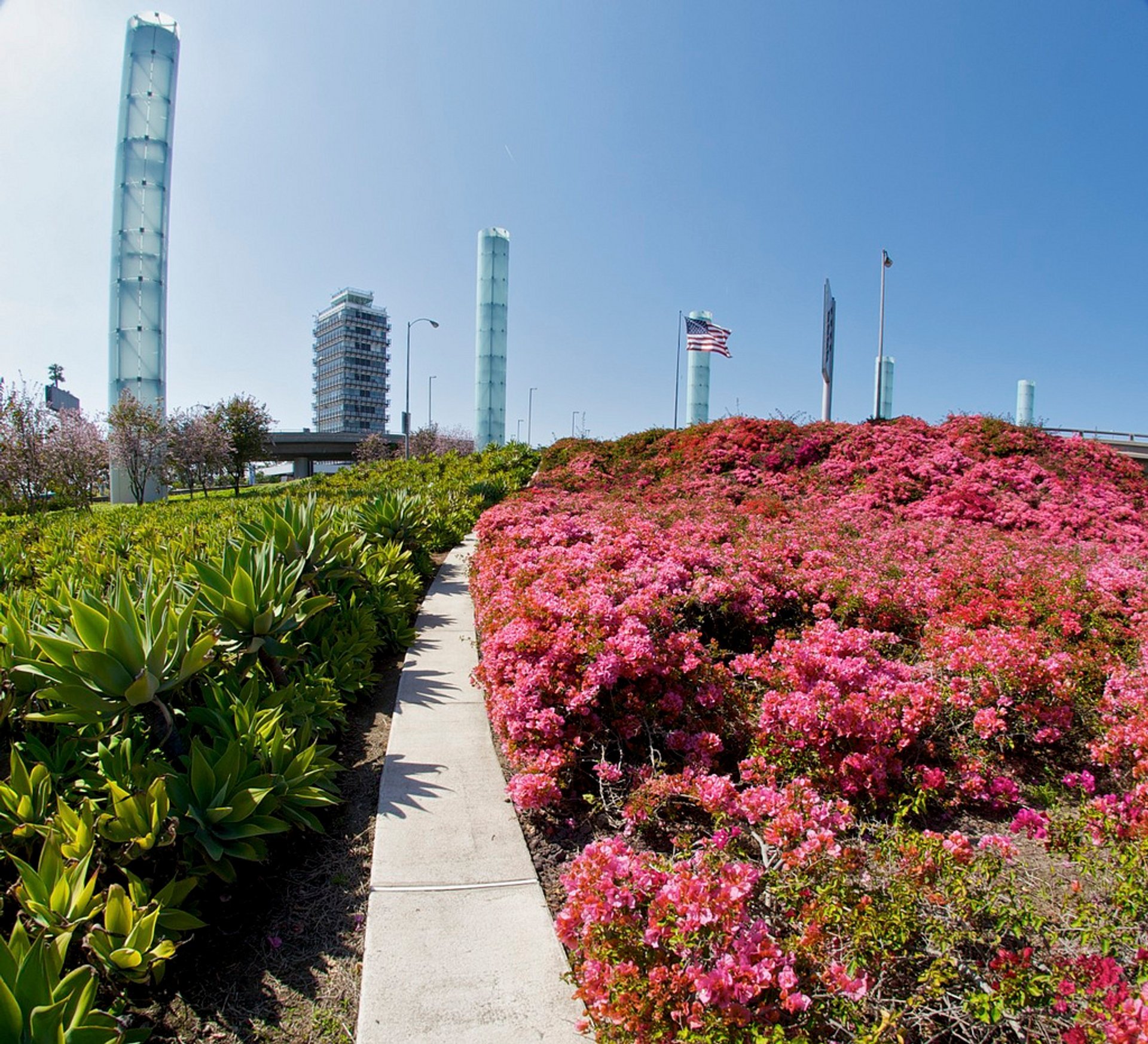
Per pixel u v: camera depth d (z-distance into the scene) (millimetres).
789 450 16000
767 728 3512
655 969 1822
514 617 4344
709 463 16219
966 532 9992
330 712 4035
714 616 5324
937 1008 1899
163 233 33188
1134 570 6504
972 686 3846
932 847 2203
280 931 2613
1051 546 8992
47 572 6016
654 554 6355
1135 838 2441
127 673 2953
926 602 5902
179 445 34469
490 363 49719
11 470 21219
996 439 15289
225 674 3846
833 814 2568
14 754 2773
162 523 9273
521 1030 2148
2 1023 1717
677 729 3734
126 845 2535
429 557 8750
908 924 1935
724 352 27953
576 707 3582
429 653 5645
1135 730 3342
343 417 131125
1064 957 1981
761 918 2078
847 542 8234
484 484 15750
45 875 2309
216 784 2852
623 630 3932
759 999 1838
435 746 4027
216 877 2861
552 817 3359
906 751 3545
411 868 2934
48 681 3248
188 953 2492
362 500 9953
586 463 18828
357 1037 2121
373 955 2447
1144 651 4539
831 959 1918
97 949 2156
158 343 33156
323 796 3102
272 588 3996
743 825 2729
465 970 2383
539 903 2744
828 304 26766
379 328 135125
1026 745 3934
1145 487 14234
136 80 32594
